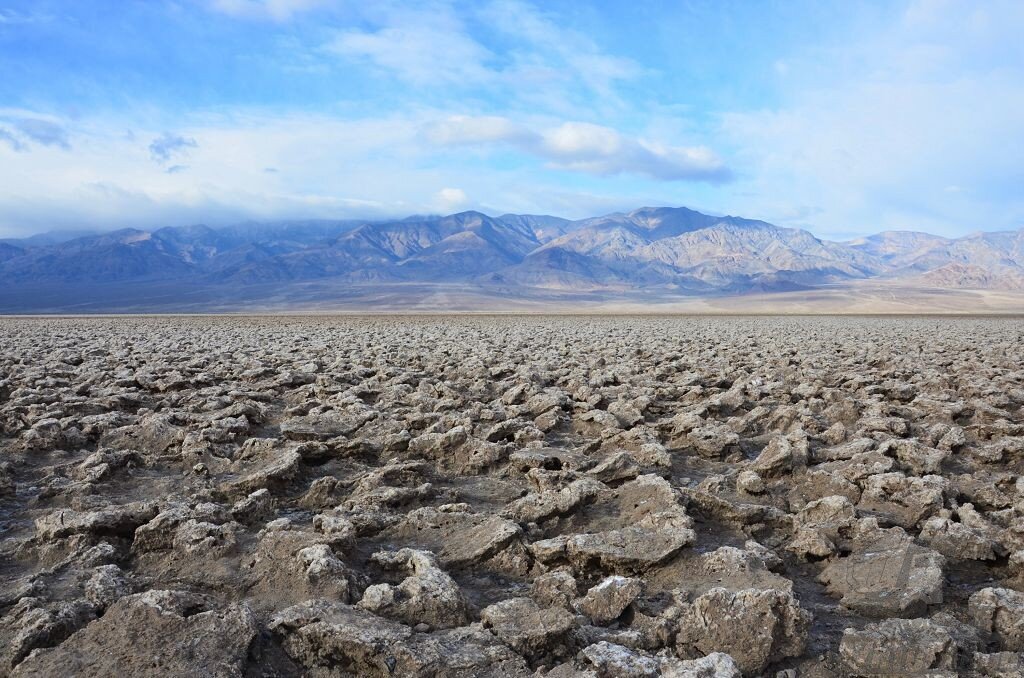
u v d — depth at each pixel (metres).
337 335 32.53
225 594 5.15
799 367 18.41
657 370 17.36
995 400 13.01
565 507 6.82
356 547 5.96
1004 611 4.80
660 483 7.18
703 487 7.89
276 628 4.44
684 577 5.40
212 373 16.23
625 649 4.21
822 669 4.36
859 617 5.05
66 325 47.09
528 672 4.04
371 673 4.18
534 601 4.97
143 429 9.80
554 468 8.67
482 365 17.73
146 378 14.51
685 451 9.83
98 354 21.27
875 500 7.37
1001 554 5.89
